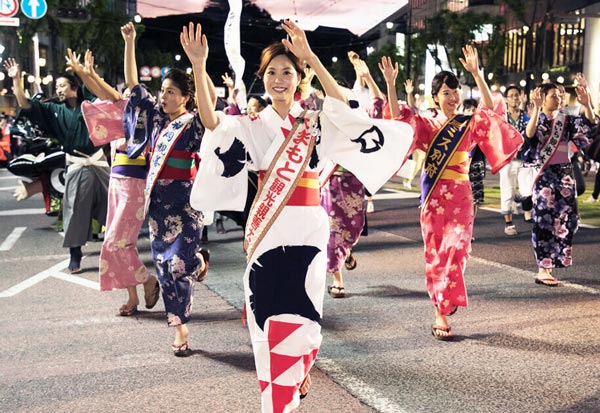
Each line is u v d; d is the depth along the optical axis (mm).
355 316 4980
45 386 3633
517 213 10828
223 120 2920
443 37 38844
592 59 34625
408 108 4383
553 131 5875
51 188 9109
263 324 2830
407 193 13984
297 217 2895
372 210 11062
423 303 5344
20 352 4211
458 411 3229
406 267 6777
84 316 5074
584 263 6859
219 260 7203
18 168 8922
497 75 43281
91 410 3301
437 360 3982
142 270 5047
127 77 4551
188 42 2846
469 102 8906
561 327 4625
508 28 42719
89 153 6480
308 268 2863
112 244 4930
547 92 5891
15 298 5617
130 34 4480
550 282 5863
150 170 4211
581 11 34656
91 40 32562
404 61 44344
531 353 4090
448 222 4406
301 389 3068
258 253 2881
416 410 3244
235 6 4062
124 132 4578
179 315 4109
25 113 6086
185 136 4148
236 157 2949
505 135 4391
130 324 4859
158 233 4195
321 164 3041
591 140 5887
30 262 7133
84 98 6367
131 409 3307
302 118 2941
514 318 4855
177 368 3908
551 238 5906
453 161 4402
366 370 3822
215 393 3516
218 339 4473
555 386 3547
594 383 3586
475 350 4160
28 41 30453
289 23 2873
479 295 5543
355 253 7562
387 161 3049
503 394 3439
